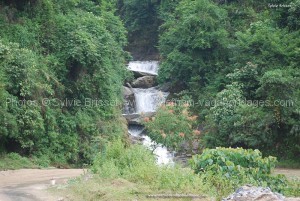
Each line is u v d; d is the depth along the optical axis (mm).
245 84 24219
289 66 23578
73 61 22766
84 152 21719
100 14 31375
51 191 10844
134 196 8914
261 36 25000
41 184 12352
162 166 10617
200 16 30750
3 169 16969
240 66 25656
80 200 9367
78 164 21578
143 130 27578
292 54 24328
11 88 18844
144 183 9898
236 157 10766
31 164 18516
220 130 22469
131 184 9883
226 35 30156
